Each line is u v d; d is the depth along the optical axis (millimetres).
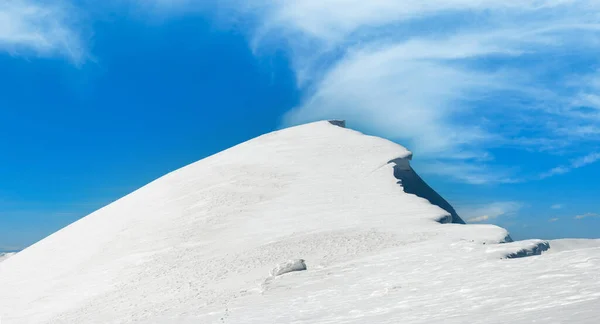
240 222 38969
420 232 29750
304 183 46500
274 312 16641
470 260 18812
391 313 12391
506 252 19297
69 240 47719
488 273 15320
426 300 13188
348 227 32969
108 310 26609
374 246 27734
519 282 12688
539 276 12875
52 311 29844
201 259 31984
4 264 47000
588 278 11422
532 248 20500
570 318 7855
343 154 54438
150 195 53094
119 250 39438
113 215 50781
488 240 25906
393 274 19016
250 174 51000
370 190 42844
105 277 33875
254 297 20656
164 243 37781
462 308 11008
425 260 20578
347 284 19203
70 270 38500
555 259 14844
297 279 21922
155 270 32156
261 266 27516
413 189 54000
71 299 31312
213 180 51375
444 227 30922
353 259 25266
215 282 26500
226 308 19766
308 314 14945
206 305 21875
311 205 40375
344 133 63000
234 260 29984
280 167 52156
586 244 29719
